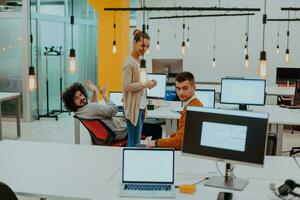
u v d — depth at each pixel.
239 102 5.34
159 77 5.61
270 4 10.58
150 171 2.50
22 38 8.26
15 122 8.32
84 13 11.02
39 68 8.77
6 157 3.11
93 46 11.64
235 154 2.47
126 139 4.33
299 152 5.72
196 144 2.59
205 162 3.00
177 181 2.58
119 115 4.95
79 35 10.76
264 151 2.39
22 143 3.56
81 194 2.36
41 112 8.91
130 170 2.51
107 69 8.96
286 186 2.33
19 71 8.34
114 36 8.80
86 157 3.11
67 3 9.95
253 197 2.31
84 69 11.17
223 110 2.52
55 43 9.45
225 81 5.36
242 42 10.88
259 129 2.41
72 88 4.05
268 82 10.76
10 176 2.67
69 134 7.23
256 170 2.83
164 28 11.34
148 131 5.23
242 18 10.80
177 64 7.96
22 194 2.40
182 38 11.24
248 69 10.92
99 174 2.71
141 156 2.52
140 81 4.06
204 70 11.20
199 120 2.59
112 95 5.39
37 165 2.90
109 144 4.15
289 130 8.02
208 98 5.16
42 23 8.86
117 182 2.55
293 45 10.60
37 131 7.48
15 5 8.31
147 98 5.62
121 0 8.60
